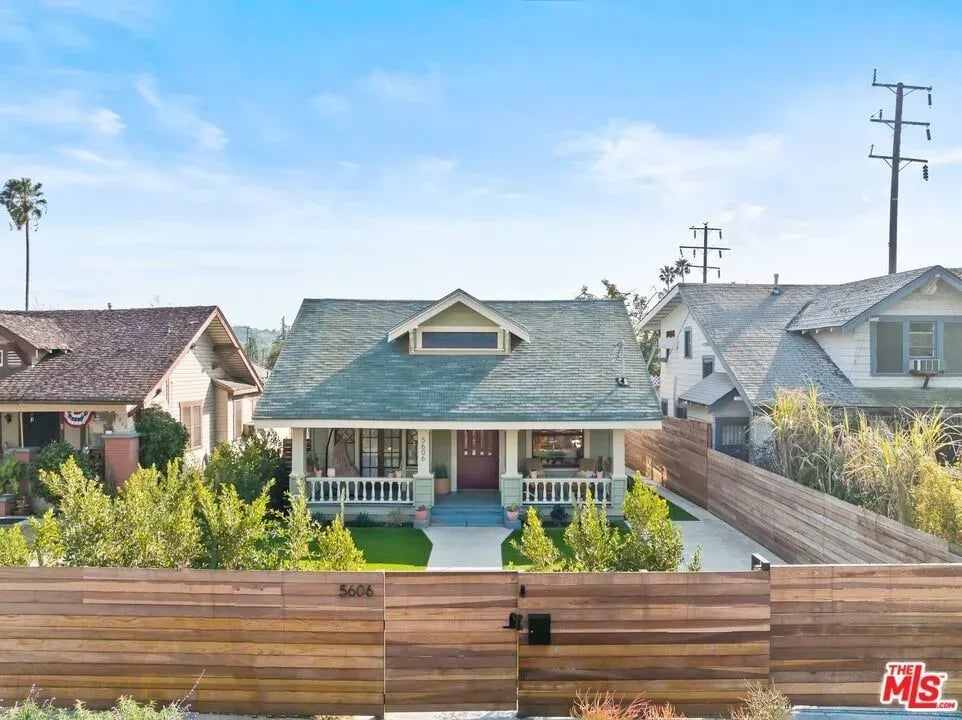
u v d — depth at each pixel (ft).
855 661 22.49
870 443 35.06
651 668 22.25
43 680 22.35
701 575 22.33
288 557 29.89
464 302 60.64
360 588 22.02
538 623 22.03
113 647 22.29
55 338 63.98
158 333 65.46
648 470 74.79
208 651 22.21
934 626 22.43
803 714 22.07
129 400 55.26
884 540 31.42
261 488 50.65
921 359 57.47
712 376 67.77
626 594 22.22
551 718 22.02
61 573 22.36
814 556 38.22
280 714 22.16
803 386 56.03
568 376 58.75
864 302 58.70
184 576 22.22
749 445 54.39
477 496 58.39
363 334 65.21
